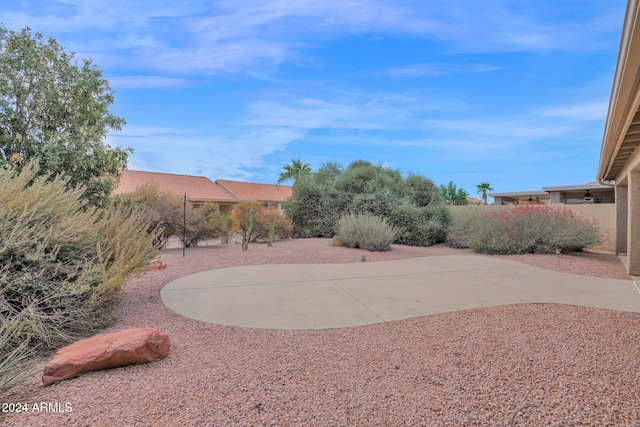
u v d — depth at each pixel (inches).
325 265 328.5
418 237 534.3
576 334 147.4
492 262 348.8
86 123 351.3
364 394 99.3
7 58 323.0
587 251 455.2
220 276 273.4
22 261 134.7
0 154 328.2
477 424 85.0
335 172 830.5
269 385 104.4
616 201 430.0
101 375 109.3
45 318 127.0
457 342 139.9
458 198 1270.9
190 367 116.9
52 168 311.1
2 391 88.7
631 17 96.7
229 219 567.2
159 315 175.3
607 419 86.5
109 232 176.4
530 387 102.6
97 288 144.3
